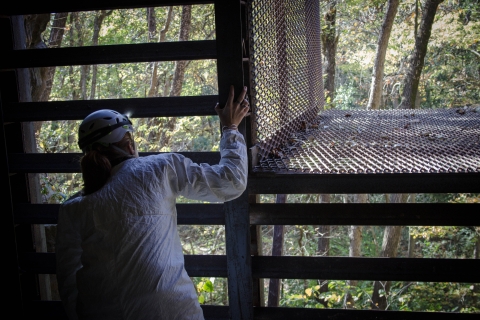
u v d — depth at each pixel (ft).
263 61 9.05
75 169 8.70
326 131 13.04
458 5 57.57
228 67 7.68
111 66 60.44
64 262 5.95
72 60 8.42
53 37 40.16
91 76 60.13
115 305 5.46
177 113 8.23
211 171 6.31
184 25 42.34
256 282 8.68
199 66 57.93
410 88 33.78
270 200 42.75
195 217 8.52
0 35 8.73
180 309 5.57
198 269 8.61
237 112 7.49
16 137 9.12
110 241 5.46
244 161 6.71
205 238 46.75
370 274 8.23
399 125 13.93
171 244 5.78
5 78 9.01
